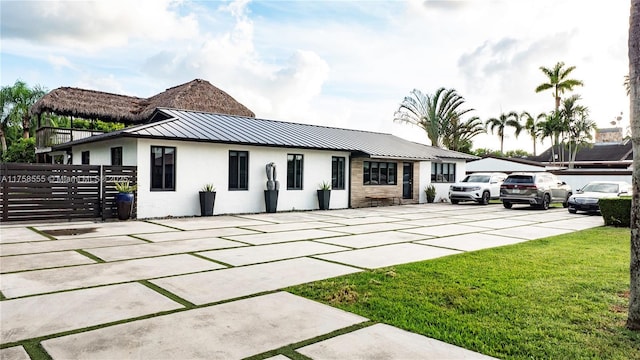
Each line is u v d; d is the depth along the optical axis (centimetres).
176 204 1438
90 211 1298
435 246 907
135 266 664
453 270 645
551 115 4084
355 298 489
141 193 1363
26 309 439
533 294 507
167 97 2927
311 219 1453
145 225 1204
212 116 1908
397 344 353
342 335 373
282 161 1731
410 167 2366
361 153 1939
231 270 643
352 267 677
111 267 654
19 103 3862
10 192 1180
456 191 2322
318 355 329
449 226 1298
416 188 2386
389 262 723
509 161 3197
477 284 555
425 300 484
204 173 1505
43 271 621
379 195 2155
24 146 3095
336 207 1947
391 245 912
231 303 468
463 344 354
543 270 647
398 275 608
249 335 371
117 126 3086
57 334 368
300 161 1805
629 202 1276
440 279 586
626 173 2547
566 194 2144
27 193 1202
